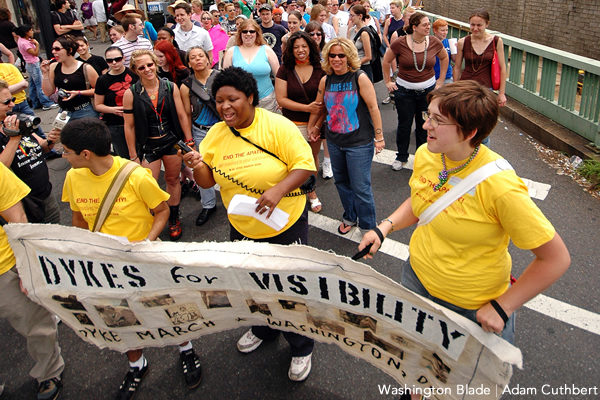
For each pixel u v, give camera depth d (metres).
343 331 2.22
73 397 3.02
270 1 11.81
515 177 1.81
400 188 5.51
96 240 2.25
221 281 2.22
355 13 6.89
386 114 7.98
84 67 5.63
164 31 6.21
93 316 2.53
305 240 2.81
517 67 7.54
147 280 2.30
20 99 6.51
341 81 3.84
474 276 1.99
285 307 2.25
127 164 2.65
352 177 4.08
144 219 2.76
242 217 2.65
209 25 8.84
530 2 11.34
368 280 1.95
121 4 12.16
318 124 4.46
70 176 2.68
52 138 3.23
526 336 3.22
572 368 2.97
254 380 3.02
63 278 2.43
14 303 2.63
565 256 1.73
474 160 1.88
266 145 2.52
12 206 2.56
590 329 3.25
